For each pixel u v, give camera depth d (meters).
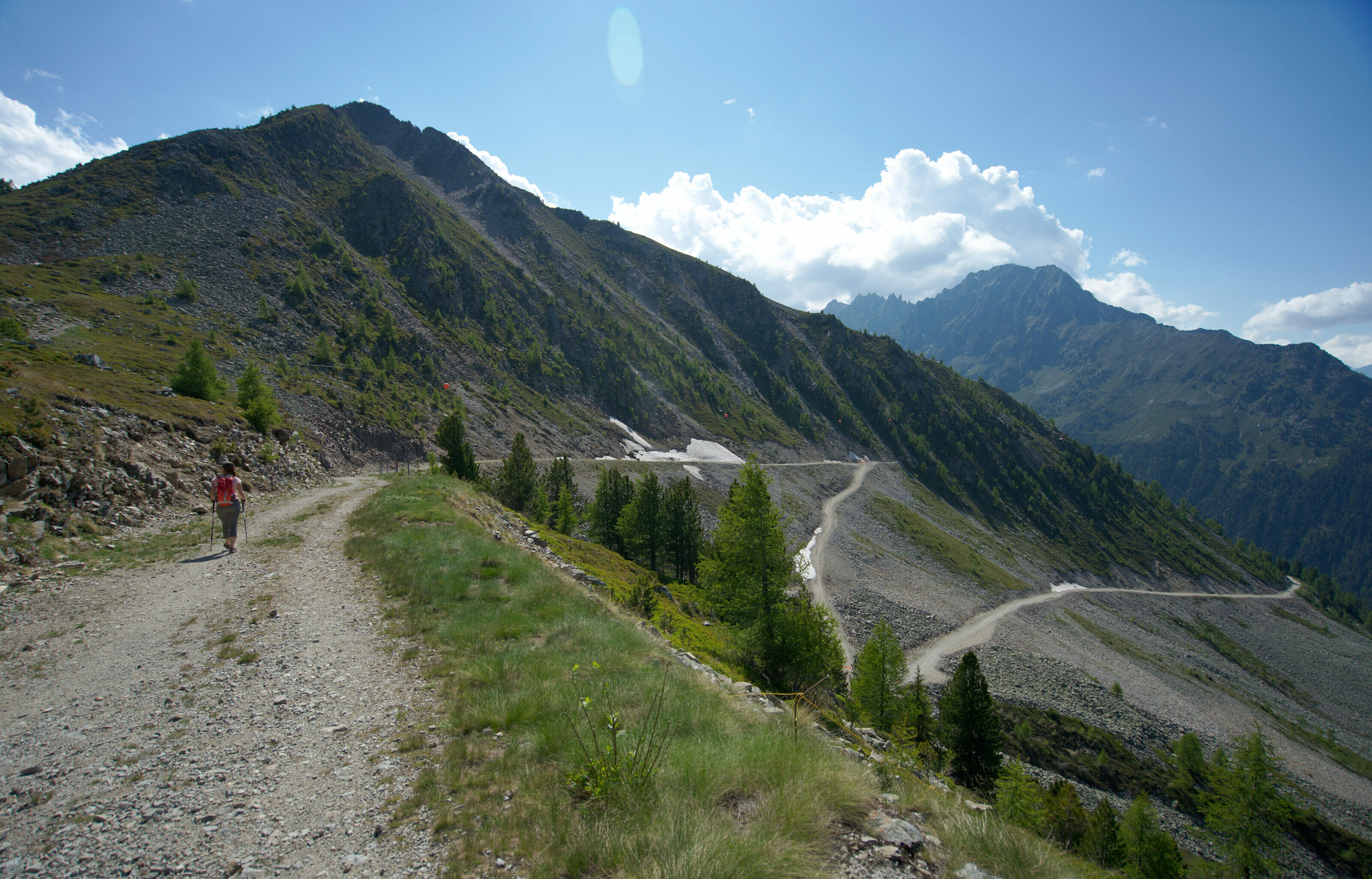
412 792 6.24
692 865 4.65
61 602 12.55
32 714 7.94
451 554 16.83
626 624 13.88
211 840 5.41
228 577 14.91
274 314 120.44
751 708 10.33
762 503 29.48
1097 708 70.56
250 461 33.03
